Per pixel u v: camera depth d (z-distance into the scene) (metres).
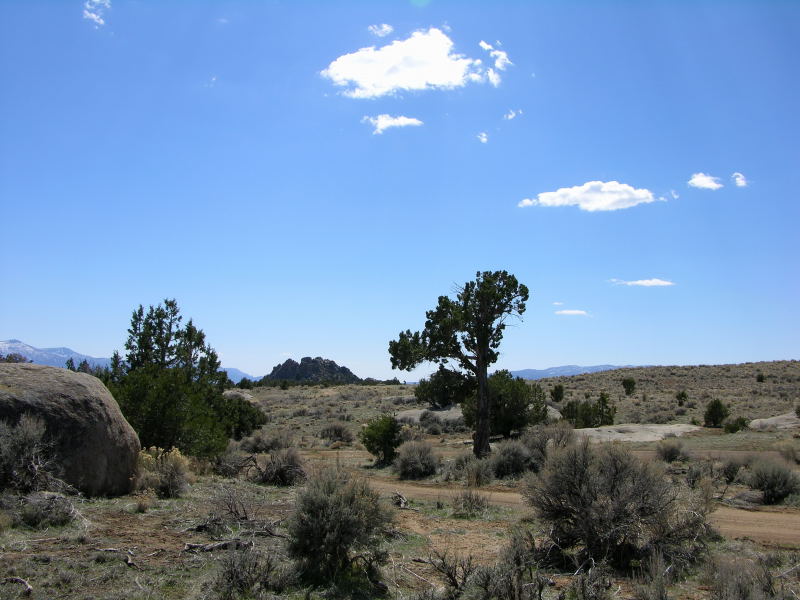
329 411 58.28
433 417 46.69
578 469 9.84
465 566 8.25
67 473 11.66
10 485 10.40
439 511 14.23
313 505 8.48
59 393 12.08
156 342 25.55
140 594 6.85
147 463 15.21
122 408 18.27
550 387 79.06
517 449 21.50
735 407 52.91
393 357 30.16
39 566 7.58
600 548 9.28
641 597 7.50
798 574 8.09
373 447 26.48
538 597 7.17
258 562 8.01
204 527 10.23
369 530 8.80
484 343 29.02
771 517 13.55
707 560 8.99
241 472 20.08
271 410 61.59
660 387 74.50
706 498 10.82
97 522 10.26
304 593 7.46
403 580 8.32
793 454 22.36
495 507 14.60
